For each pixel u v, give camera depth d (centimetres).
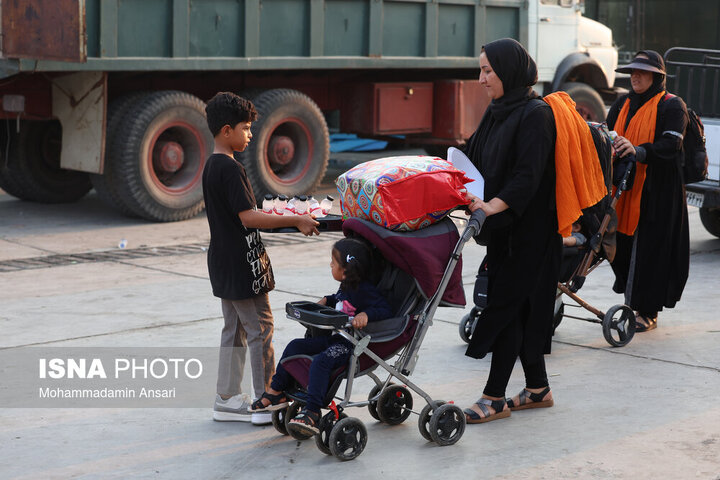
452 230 518
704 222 1196
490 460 498
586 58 1741
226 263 537
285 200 552
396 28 1502
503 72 534
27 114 1287
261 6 1348
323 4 1409
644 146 721
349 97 1598
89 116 1260
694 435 532
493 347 560
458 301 526
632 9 2367
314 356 501
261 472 484
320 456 506
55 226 1298
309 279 966
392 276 513
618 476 474
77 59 1157
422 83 1614
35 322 787
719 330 774
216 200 530
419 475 478
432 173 499
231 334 560
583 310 845
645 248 748
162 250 1136
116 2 1209
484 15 1600
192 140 1352
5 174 1444
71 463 495
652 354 706
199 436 538
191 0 1280
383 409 550
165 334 751
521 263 546
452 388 623
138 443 525
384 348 507
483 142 557
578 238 714
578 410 580
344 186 510
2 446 519
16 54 1129
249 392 603
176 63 1276
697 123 764
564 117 542
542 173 530
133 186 1287
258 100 1408
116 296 885
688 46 2280
